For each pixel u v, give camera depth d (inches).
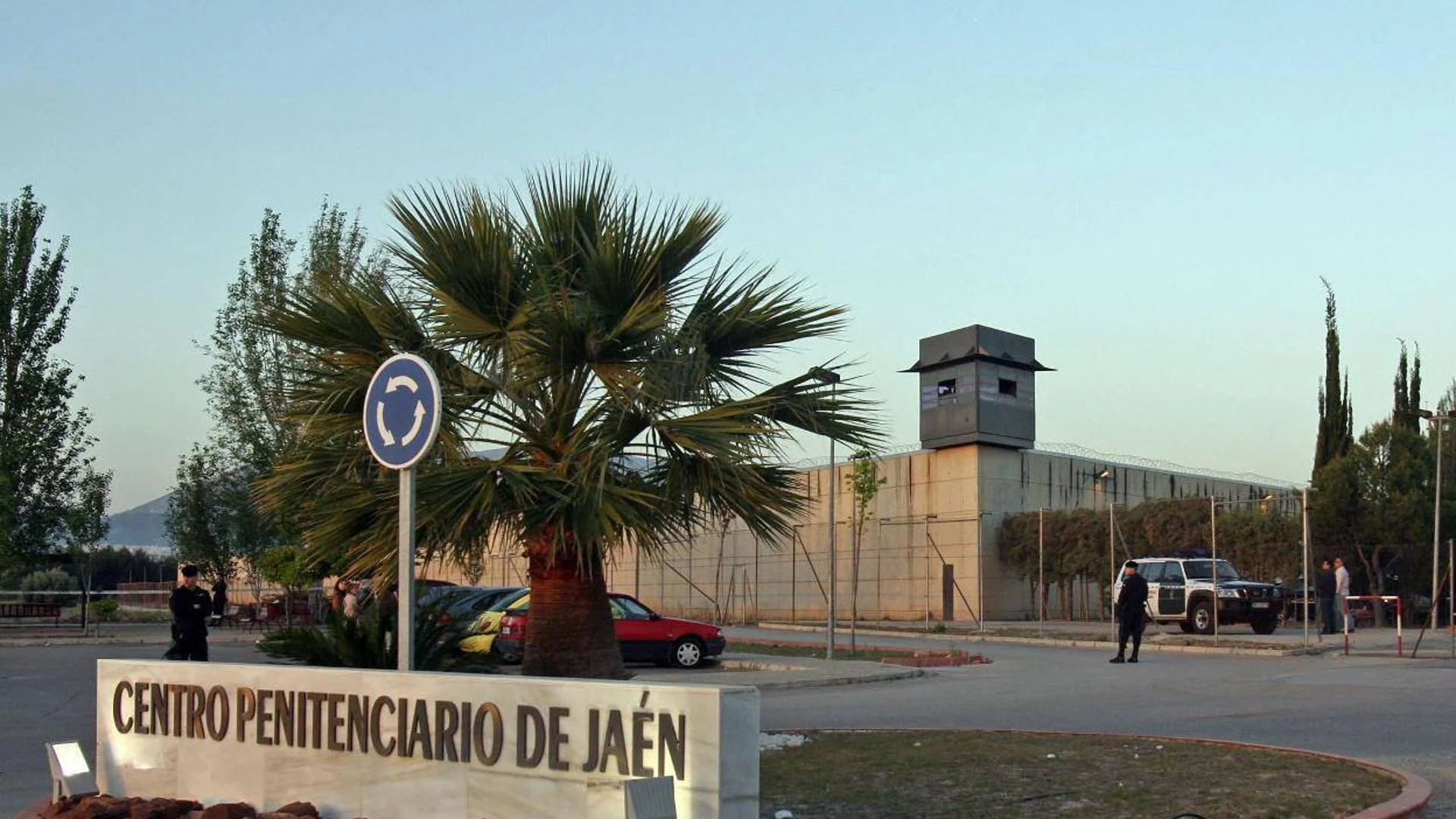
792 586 1734.7
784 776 389.7
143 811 299.4
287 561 1391.5
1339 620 1307.8
